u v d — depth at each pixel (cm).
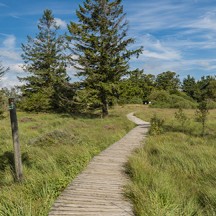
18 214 485
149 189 605
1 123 2081
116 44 2944
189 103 5616
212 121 2414
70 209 530
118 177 757
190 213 506
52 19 4391
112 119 2728
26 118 2517
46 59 4325
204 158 906
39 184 649
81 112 3616
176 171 823
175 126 2055
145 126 2319
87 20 2969
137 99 7725
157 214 475
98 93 2914
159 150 1075
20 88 4353
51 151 1030
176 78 10231
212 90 6550
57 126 1933
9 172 822
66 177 716
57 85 3300
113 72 2892
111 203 562
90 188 657
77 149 1048
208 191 627
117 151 1155
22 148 1090
